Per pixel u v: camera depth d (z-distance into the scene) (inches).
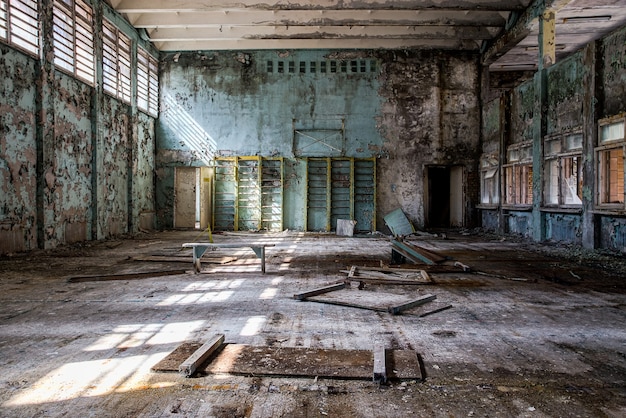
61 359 123.0
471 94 631.8
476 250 388.5
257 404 96.0
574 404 96.5
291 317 167.5
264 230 622.8
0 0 320.8
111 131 494.0
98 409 93.7
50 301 193.9
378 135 629.9
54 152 384.8
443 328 153.3
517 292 213.6
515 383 107.3
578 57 374.0
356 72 629.9
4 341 138.6
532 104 463.5
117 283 235.1
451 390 103.3
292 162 629.9
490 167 584.7
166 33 582.6
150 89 609.0
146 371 114.0
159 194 630.5
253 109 629.0
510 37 521.3
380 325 156.8
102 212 473.1
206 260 310.2
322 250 394.0
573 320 164.2
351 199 624.1
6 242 333.7
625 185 313.0
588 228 359.3
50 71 377.4
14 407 94.5
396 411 93.0
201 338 141.4
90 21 447.5
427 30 582.2
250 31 579.5
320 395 100.3
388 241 487.8
